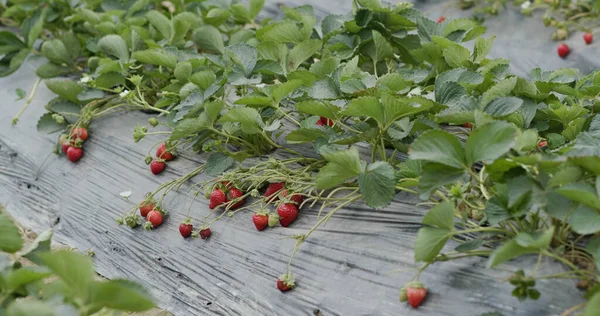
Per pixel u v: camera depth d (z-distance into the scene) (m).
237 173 1.99
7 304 1.61
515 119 1.81
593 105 1.90
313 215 1.89
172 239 2.03
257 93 2.07
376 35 2.14
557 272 1.59
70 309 1.52
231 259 1.92
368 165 1.73
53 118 2.38
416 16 2.23
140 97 2.27
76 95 2.37
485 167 1.60
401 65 2.34
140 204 2.06
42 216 2.30
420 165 1.76
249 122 1.92
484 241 1.64
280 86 1.88
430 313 1.63
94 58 2.46
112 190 2.22
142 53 2.20
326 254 1.81
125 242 2.09
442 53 2.09
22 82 2.72
